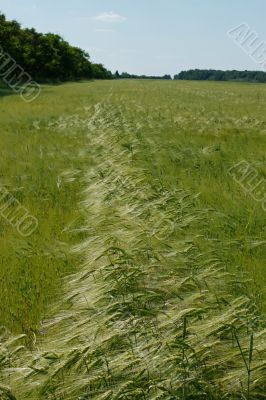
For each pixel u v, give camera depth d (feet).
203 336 12.98
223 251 20.90
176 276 17.37
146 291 16.07
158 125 60.59
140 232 21.16
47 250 22.12
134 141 44.47
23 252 21.99
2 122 67.56
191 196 27.81
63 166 38.55
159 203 25.46
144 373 12.10
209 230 23.63
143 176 31.50
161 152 40.98
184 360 12.23
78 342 13.94
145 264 18.51
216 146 43.52
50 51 264.52
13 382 12.63
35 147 46.06
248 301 15.28
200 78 517.14
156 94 149.28
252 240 22.57
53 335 14.98
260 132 56.59
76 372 12.44
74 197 30.66
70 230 24.22
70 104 102.37
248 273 18.92
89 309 15.56
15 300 17.83
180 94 152.56
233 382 12.10
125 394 11.37
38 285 18.89
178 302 15.52
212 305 14.93
